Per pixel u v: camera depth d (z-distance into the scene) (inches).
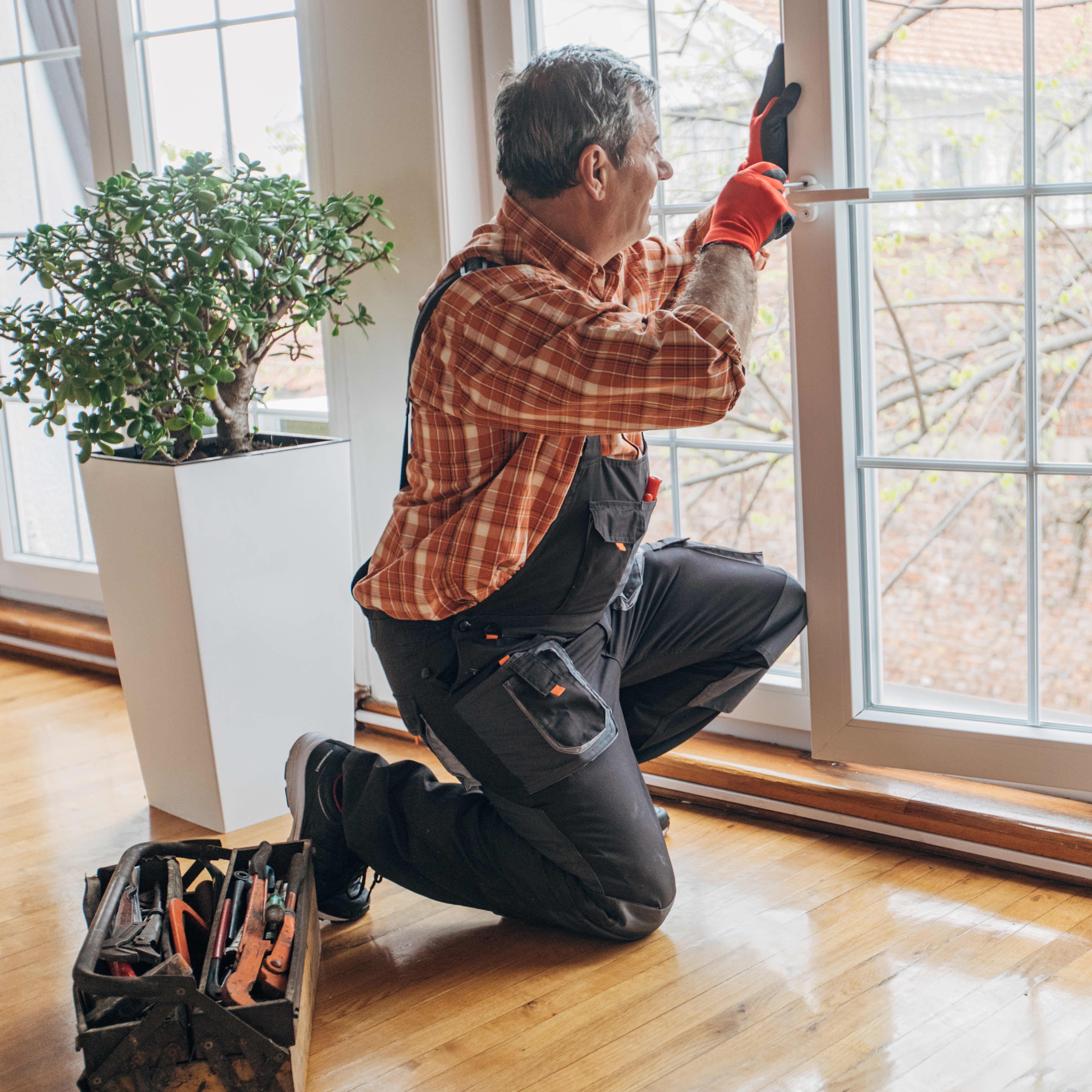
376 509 97.1
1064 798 74.2
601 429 52.3
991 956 63.0
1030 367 69.6
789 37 69.3
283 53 95.4
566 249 56.8
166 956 55.7
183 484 77.1
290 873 62.8
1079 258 67.1
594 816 61.9
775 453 83.9
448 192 86.9
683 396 50.3
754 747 86.0
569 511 59.5
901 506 76.1
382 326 92.6
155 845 63.5
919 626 77.4
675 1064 55.7
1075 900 68.3
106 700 112.6
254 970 54.3
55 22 113.3
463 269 56.3
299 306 88.7
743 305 53.4
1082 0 63.9
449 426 56.9
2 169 121.7
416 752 96.0
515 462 56.9
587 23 85.0
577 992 62.2
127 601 83.9
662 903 64.9
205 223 76.0
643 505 62.4
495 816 65.2
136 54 104.1
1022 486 71.7
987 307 70.7
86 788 92.3
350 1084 55.6
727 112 80.2
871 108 71.5
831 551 75.7
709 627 71.6
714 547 74.5
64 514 128.8
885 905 69.0
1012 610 73.9
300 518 83.7
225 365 78.5
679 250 67.9
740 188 55.5
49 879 77.4
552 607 61.9
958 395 72.7
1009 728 73.6
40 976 66.1
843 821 77.7
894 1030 57.2
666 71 82.2
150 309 74.8
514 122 55.0
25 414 128.8
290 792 72.2
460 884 65.5
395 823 66.4
